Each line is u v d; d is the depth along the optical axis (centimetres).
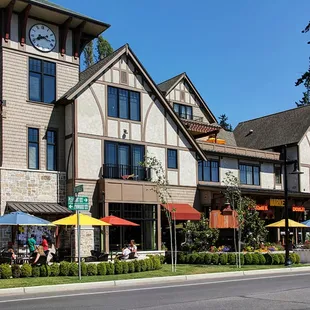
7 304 1238
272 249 2859
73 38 2794
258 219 2759
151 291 1493
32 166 2567
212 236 2747
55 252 2500
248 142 4522
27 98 2580
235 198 2675
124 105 2844
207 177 3419
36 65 2638
